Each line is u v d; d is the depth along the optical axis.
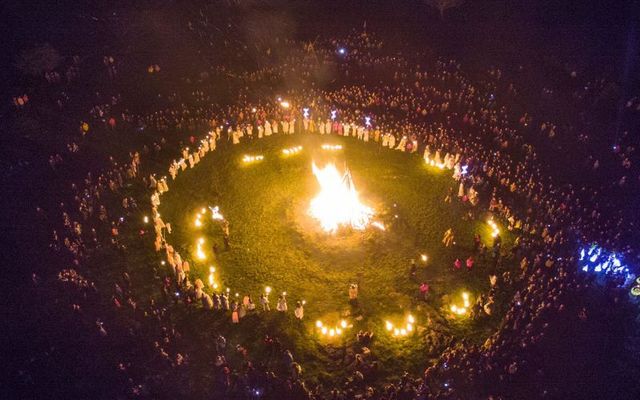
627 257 33.94
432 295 32.84
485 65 59.19
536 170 43.44
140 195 40.62
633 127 49.47
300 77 56.91
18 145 43.97
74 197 39.12
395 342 29.84
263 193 41.78
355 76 57.22
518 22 66.62
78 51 57.06
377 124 48.69
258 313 31.50
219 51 59.78
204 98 53.12
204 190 42.00
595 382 27.72
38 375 27.09
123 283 32.91
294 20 66.38
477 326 30.80
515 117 51.06
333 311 31.88
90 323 29.80
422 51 61.62
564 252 34.19
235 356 28.86
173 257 34.50
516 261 34.75
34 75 52.44
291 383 26.80
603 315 30.80
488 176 42.19
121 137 46.84
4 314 30.20
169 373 27.52
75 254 33.91
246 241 37.16
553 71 58.00
